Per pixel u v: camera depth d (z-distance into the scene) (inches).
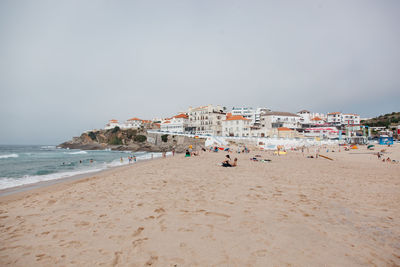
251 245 195.0
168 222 251.9
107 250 187.6
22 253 185.5
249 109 5012.3
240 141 3058.6
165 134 4124.0
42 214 295.4
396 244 202.4
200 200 349.4
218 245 194.9
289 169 801.6
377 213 292.4
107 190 443.8
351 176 634.8
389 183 521.7
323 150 2397.9
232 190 424.8
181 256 175.8
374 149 2181.3
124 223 250.7
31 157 2517.2
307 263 166.1
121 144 4773.6
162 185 482.0
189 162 1131.3
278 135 3614.7
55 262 169.6
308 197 373.1
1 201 429.7
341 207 316.8
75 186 535.2
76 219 268.8
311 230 231.0
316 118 5162.4
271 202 338.0
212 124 4192.9
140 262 167.5
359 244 201.0
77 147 5270.7
